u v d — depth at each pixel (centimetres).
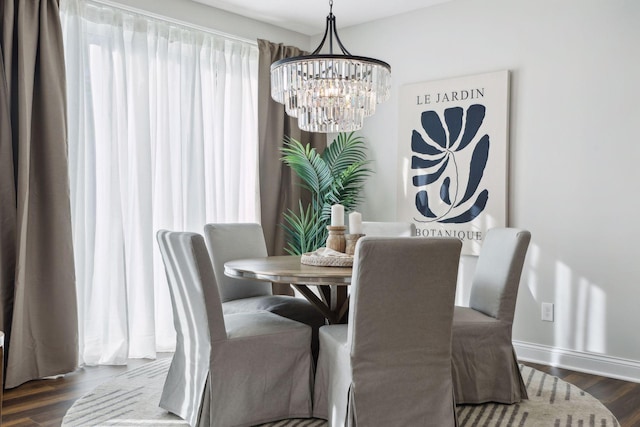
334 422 246
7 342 321
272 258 347
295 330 276
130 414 277
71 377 340
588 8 360
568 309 368
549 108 376
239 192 459
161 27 404
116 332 372
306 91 308
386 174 467
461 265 418
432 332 238
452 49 423
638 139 341
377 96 324
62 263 337
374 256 220
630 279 344
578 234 364
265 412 267
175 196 414
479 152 405
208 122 437
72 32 355
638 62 341
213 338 253
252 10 445
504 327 294
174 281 276
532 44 383
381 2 427
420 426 237
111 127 372
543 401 299
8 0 321
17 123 327
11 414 278
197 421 250
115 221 372
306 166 459
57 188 335
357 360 230
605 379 343
